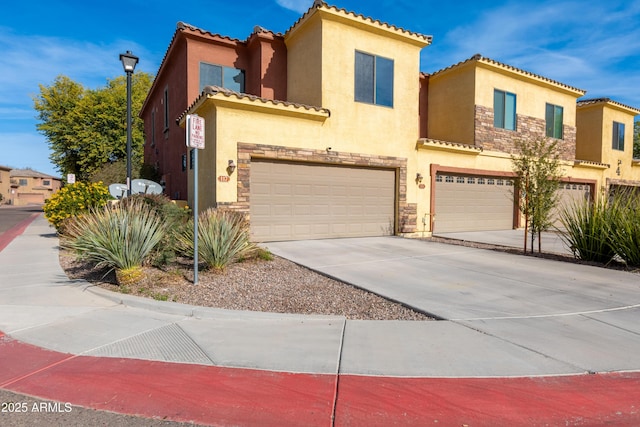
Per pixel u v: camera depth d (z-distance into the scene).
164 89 17.61
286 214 11.26
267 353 3.95
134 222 6.59
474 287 6.48
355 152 12.20
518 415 2.92
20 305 5.53
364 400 3.11
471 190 15.49
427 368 3.62
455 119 16.05
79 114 29.09
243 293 6.05
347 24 11.91
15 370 3.64
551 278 7.26
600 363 3.73
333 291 6.23
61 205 11.79
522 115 16.83
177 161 15.02
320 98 11.54
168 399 3.14
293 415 2.92
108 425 2.82
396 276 7.20
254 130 10.49
